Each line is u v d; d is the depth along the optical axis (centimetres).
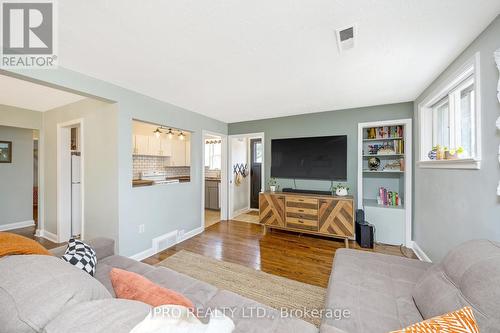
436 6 126
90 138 275
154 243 289
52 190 340
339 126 356
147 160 524
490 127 145
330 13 131
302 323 97
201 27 144
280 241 334
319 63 196
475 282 94
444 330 60
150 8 126
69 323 61
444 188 211
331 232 319
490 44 143
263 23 141
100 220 263
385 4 125
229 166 470
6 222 391
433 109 261
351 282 138
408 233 305
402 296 125
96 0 119
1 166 387
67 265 95
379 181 354
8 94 269
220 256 279
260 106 336
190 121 361
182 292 127
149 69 205
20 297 71
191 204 363
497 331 79
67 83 200
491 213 145
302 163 379
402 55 182
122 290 90
